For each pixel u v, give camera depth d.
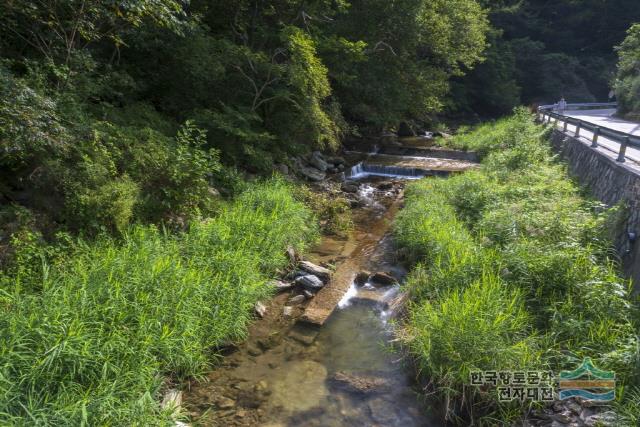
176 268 5.44
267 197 9.27
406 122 24.47
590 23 45.97
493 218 7.71
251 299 6.19
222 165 10.25
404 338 5.44
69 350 3.70
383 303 6.88
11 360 3.52
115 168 6.83
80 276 4.97
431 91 22.88
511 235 6.86
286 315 6.41
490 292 5.14
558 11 47.12
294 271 7.55
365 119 20.84
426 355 4.63
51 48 7.88
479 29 24.66
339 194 12.71
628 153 9.59
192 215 7.68
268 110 12.89
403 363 5.31
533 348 4.73
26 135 4.96
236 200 9.11
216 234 6.96
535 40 46.53
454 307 4.98
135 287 4.90
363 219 11.03
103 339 4.15
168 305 4.90
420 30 19.19
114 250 5.55
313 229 9.31
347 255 8.70
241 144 11.06
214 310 5.42
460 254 6.64
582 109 31.14
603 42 46.12
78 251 5.52
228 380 4.96
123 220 6.26
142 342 4.28
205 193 8.23
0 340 3.61
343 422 4.40
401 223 9.13
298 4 14.03
